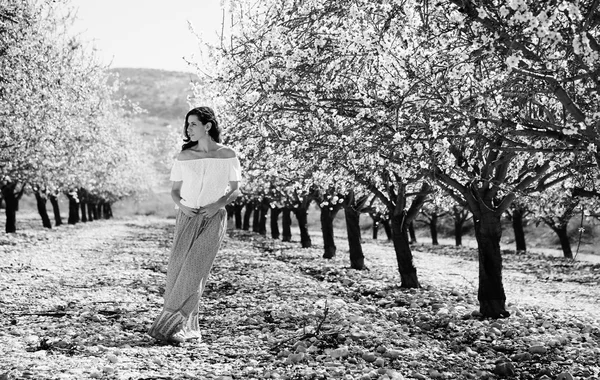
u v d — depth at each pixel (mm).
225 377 7648
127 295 15812
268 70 8883
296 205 39969
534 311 16047
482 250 14188
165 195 127375
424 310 14758
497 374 8758
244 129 11281
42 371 7734
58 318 12109
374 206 25969
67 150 35125
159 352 9047
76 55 29250
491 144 8641
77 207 72500
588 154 8672
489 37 7152
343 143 9641
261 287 18000
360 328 11406
